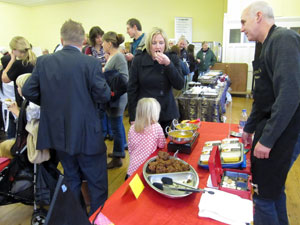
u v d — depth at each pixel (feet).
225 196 3.14
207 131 5.94
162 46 5.63
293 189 7.22
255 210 4.16
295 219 5.92
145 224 2.85
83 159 5.20
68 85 4.71
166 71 5.67
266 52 3.60
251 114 4.68
